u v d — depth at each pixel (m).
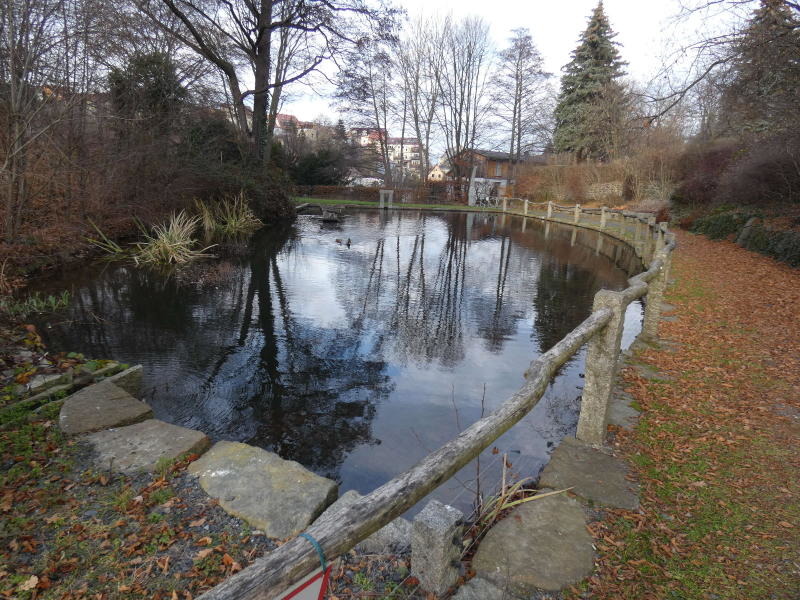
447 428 4.41
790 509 2.75
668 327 6.53
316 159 38.31
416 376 5.60
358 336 6.96
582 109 35.06
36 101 8.94
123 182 12.15
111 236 12.14
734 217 15.16
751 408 4.09
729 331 6.29
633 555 2.38
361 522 1.43
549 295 9.79
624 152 29.12
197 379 5.17
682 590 2.17
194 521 2.57
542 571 2.25
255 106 20.03
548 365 2.53
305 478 2.96
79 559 2.28
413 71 42.19
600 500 2.81
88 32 9.30
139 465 3.05
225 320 7.38
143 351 5.89
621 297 3.25
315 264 12.28
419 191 38.84
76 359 4.91
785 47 8.60
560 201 33.66
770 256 11.67
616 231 18.55
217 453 3.23
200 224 15.54
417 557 2.10
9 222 8.91
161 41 13.59
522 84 40.47
